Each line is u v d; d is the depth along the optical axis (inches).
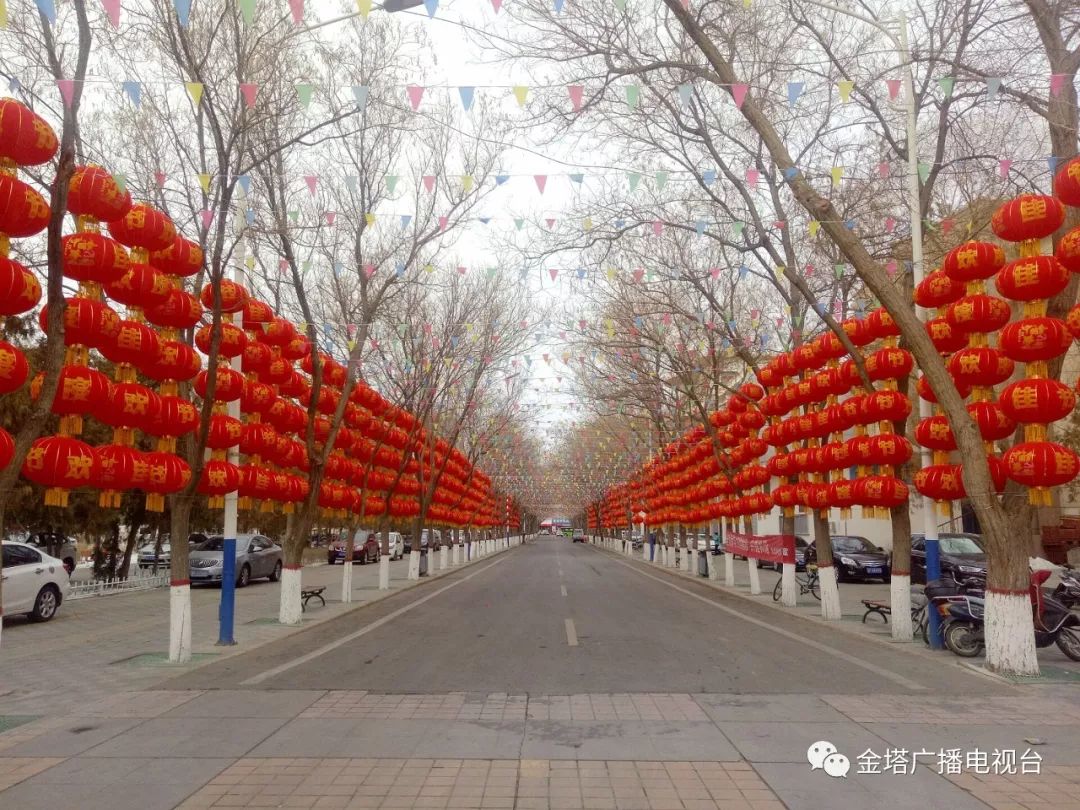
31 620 591.8
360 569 1357.0
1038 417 354.6
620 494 1991.9
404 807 198.8
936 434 435.5
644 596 802.8
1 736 267.3
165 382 380.5
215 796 206.7
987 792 210.8
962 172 536.1
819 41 519.5
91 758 239.9
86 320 310.5
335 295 671.1
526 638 496.7
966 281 392.2
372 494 864.3
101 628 568.1
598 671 380.8
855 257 406.6
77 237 311.9
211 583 906.7
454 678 363.9
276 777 221.0
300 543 586.2
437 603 739.4
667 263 751.7
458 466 1239.5
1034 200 350.0
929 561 473.1
